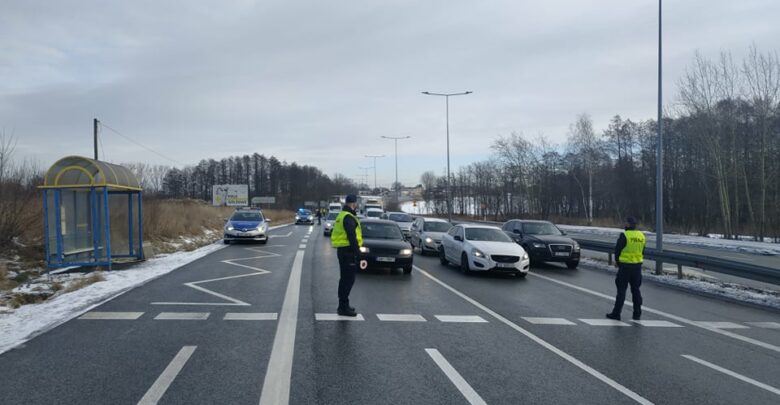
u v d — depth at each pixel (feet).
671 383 17.79
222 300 30.99
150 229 69.77
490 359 20.06
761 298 35.86
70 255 43.57
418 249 72.69
